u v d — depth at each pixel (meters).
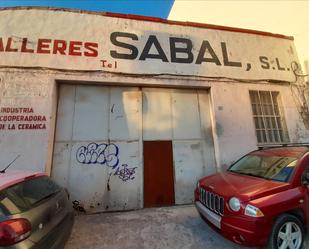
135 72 6.41
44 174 3.64
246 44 7.73
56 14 6.34
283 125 7.42
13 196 2.51
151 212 5.50
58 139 5.86
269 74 7.64
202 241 3.83
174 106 6.78
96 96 6.32
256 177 3.87
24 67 5.75
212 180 4.23
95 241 3.89
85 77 6.04
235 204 3.22
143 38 6.74
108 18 6.66
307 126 7.52
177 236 4.04
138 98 6.54
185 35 7.15
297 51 8.26
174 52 6.87
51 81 5.82
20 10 6.18
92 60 6.18
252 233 2.96
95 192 5.75
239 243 3.13
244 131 6.85
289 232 3.18
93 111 6.21
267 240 3.03
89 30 6.41
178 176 6.33
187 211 5.50
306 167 3.61
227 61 7.30
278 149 4.66
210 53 7.21
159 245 3.72
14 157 5.27
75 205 5.57
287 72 7.88
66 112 6.05
